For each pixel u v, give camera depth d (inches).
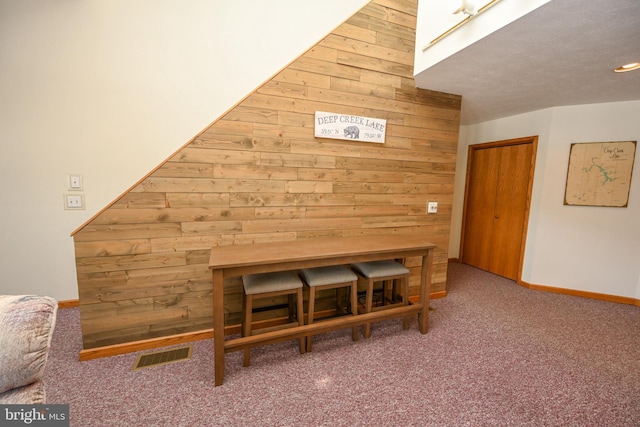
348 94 92.4
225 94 106.1
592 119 117.8
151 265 78.5
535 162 131.3
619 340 89.4
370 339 87.6
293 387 66.7
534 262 132.4
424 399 63.6
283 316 95.7
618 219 117.5
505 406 62.1
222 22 103.2
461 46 74.1
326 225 95.7
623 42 67.7
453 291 128.9
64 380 67.2
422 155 107.2
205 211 81.6
